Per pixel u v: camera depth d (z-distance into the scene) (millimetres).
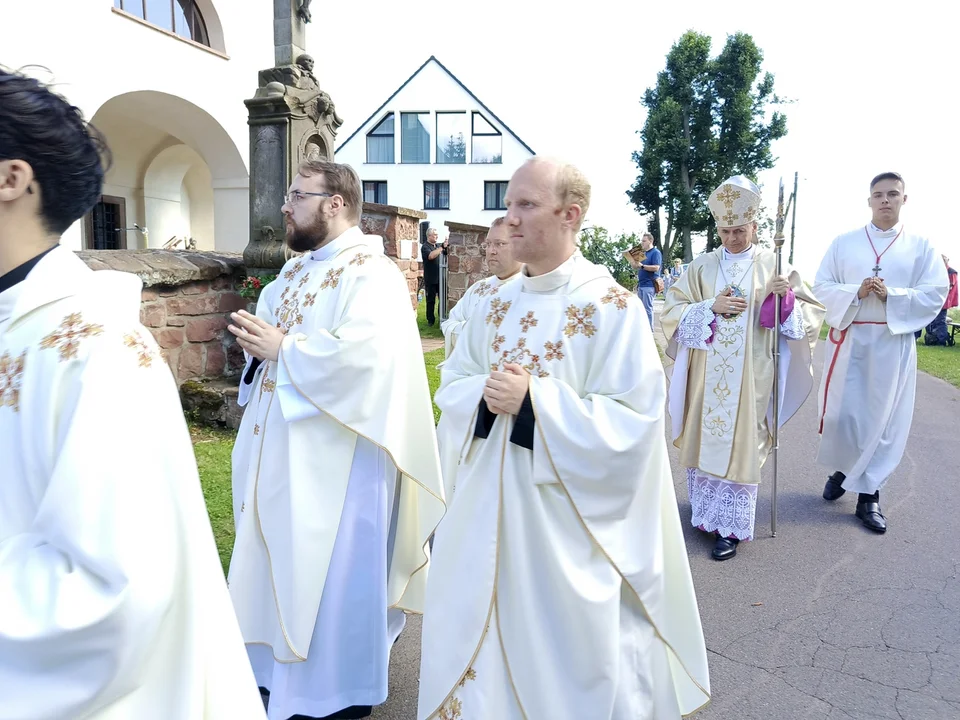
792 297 4082
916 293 4465
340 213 2721
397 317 2607
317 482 2463
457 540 1995
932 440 6957
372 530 2543
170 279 5309
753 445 4016
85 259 4812
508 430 1960
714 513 4164
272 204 5621
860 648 3113
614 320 1974
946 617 3402
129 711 996
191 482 1057
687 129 36906
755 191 4113
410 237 10695
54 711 895
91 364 966
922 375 11422
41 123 979
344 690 2508
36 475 957
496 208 35500
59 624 863
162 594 943
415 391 2738
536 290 2076
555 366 1979
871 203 4723
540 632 1875
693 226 37500
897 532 4492
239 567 2520
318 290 2629
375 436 2473
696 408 4188
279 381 2461
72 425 928
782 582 3770
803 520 4699
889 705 2701
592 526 1879
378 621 2537
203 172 15523
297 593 2395
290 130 5512
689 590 2137
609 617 1862
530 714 1869
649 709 1990
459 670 1915
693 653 2139
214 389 5504
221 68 11523
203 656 1056
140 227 13852
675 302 4422
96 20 9227
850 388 4648
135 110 11164
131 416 968
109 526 909
